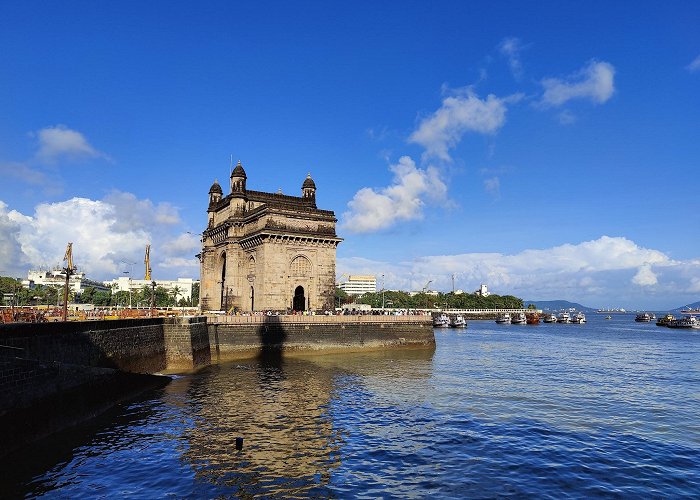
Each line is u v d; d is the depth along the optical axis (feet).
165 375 156.97
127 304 654.94
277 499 65.77
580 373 180.86
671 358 236.02
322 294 272.92
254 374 166.71
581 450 87.56
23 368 84.58
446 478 74.02
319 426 101.55
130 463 78.02
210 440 90.63
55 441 88.63
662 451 87.51
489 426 102.99
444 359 219.61
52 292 550.36
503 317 649.61
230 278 286.87
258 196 303.89
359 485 71.00
